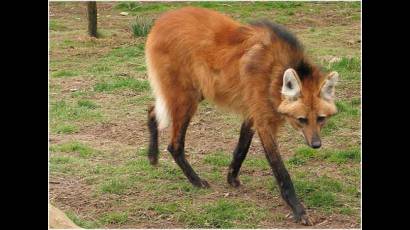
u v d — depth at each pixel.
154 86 8.10
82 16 22.92
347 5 21.88
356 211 6.98
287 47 7.08
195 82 7.72
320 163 8.51
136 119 10.69
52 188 7.69
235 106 7.54
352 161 8.51
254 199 7.42
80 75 13.90
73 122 10.49
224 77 7.41
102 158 8.84
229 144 9.45
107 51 16.77
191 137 9.75
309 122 6.61
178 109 7.85
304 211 6.76
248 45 7.26
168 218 6.90
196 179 7.80
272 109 7.05
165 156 8.97
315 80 6.75
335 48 15.52
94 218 6.89
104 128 10.23
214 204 7.19
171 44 7.78
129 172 8.27
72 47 17.22
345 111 10.44
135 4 23.89
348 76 12.49
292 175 8.05
